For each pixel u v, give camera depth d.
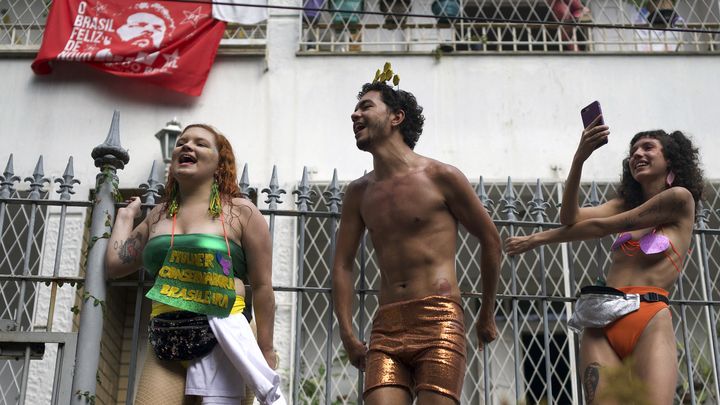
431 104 9.95
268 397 4.18
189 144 4.69
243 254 4.64
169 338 4.31
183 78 9.95
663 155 5.16
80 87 10.01
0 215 5.20
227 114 9.97
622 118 9.86
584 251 8.77
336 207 5.31
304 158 9.76
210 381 4.26
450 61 10.12
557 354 8.66
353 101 10.02
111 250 4.91
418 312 4.35
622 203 5.29
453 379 4.20
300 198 5.32
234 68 10.16
